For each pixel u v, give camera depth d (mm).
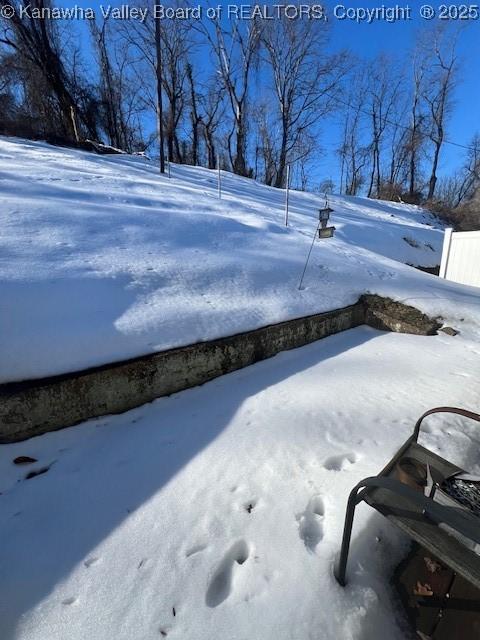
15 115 17547
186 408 2664
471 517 1257
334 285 5191
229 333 3236
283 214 9836
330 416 2562
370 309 5160
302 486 1867
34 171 7539
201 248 4883
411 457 1607
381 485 1177
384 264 6836
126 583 1393
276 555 1494
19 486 1865
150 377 2637
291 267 5246
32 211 4355
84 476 1944
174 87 23109
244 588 1372
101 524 1653
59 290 2896
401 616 1339
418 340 4594
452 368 3639
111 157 13852
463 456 2205
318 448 2184
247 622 1258
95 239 4164
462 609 1362
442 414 2674
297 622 1257
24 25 17859
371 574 1443
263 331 3539
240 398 2830
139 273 3674
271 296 4258
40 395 2141
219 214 7324
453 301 5480
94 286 3139
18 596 1349
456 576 1482
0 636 1227
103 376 2387
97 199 6035
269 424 2432
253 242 5824
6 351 2180
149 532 1608
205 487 1865
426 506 1094
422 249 12586
